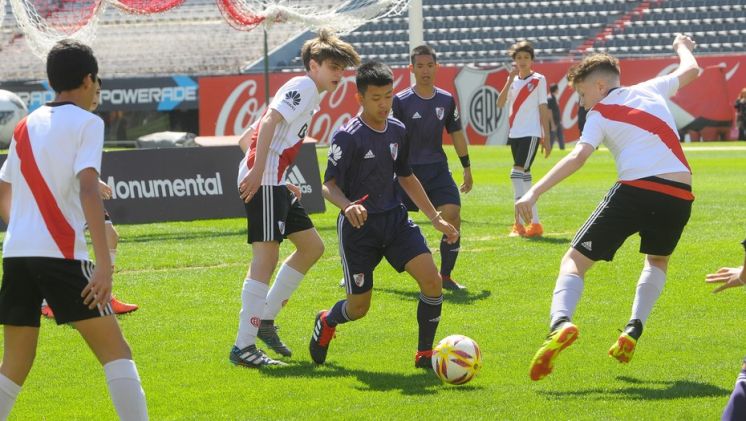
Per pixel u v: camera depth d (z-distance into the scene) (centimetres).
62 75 743
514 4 6538
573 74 1028
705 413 866
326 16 2450
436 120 1537
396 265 1044
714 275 802
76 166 716
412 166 1531
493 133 5566
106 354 744
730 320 1255
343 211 1003
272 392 968
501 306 1373
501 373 1027
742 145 5144
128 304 1404
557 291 971
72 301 729
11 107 4906
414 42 2581
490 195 2958
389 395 947
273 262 1093
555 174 973
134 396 739
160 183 2336
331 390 972
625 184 990
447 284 1498
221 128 5638
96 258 715
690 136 5556
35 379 1038
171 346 1177
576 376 1005
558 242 1939
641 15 6391
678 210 986
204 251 1916
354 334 1220
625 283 1511
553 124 5253
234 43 6209
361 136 1020
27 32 2453
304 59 1105
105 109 5691
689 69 1079
